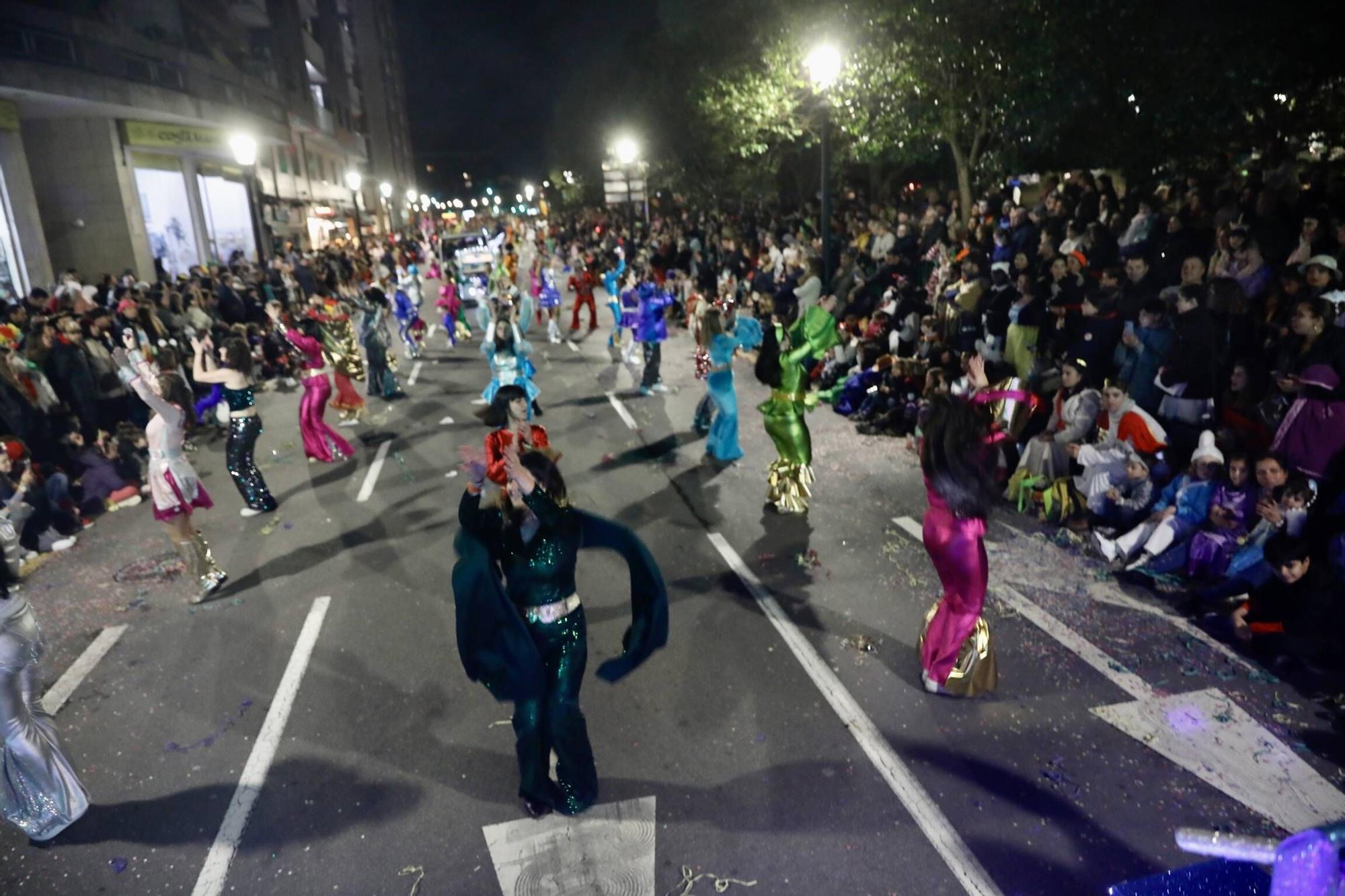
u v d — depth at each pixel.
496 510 4.54
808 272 15.48
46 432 9.75
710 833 4.41
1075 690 5.47
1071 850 4.21
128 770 5.17
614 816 4.55
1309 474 6.32
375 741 5.29
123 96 18.62
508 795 4.77
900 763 4.87
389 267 30.94
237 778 5.04
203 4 26.94
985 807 4.52
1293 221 9.19
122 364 6.86
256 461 11.30
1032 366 9.26
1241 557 6.16
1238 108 11.47
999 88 13.38
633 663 4.72
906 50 13.31
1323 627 5.43
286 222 32.53
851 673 5.77
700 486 9.48
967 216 15.58
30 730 4.57
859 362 12.23
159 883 4.30
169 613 7.15
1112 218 11.05
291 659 6.28
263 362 16.50
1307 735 4.98
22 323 12.07
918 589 6.91
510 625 4.38
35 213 17.64
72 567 8.33
